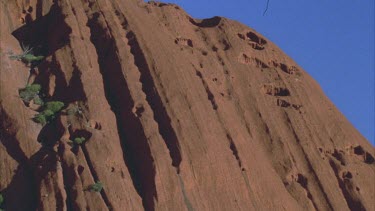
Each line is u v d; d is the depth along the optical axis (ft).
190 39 343.67
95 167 269.23
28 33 326.24
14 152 277.85
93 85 297.12
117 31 317.01
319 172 314.96
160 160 276.62
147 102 296.51
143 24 327.06
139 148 281.54
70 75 301.22
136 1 351.46
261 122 324.19
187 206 270.46
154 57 310.65
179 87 304.71
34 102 294.66
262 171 299.99
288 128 327.88
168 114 291.79
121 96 297.12
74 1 328.49
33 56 314.35
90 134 278.87
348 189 314.55
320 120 338.75
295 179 312.29
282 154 316.81
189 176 277.85
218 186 281.95
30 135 280.72
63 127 281.74
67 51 308.19
